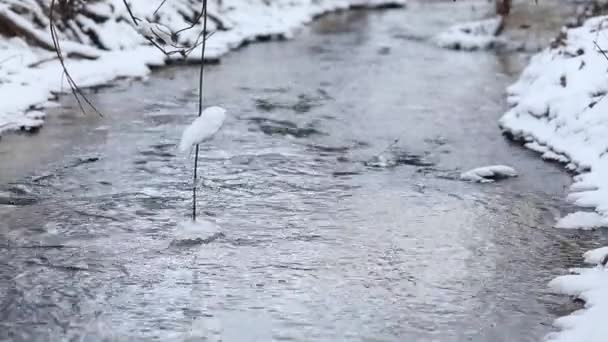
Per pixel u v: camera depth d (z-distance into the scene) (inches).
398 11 1557.6
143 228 473.1
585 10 1112.8
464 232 475.2
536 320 372.5
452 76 930.7
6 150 608.1
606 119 606.9
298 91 836.0
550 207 517.0
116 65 872.3
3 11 850.1
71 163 583.8
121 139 645.3
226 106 762.8
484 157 623.8
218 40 1064.8
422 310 381.4
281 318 372.5
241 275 414.3
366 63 1003.9
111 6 978.1
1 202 508.1
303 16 1362.0
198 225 469.4
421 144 656.4
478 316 376.2
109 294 392.8
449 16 1471.5
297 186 552.1
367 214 502.3
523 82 823.7
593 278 405.1
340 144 653.3
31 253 436.5
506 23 1264.8
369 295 394.9
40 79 783.7
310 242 457.4
